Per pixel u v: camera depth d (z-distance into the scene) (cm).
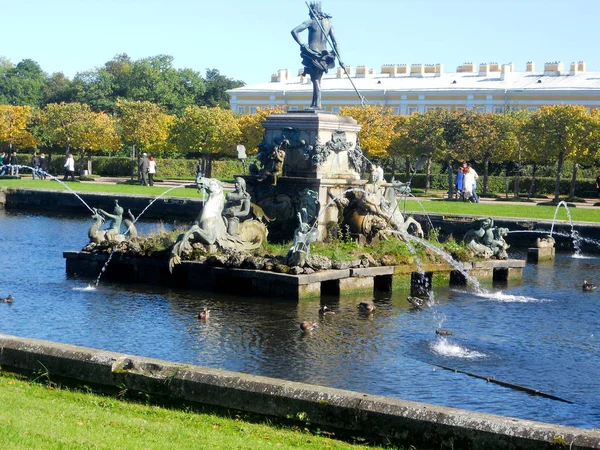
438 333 1684
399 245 2292
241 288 2047
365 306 1877
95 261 2241
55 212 4347
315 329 1698
